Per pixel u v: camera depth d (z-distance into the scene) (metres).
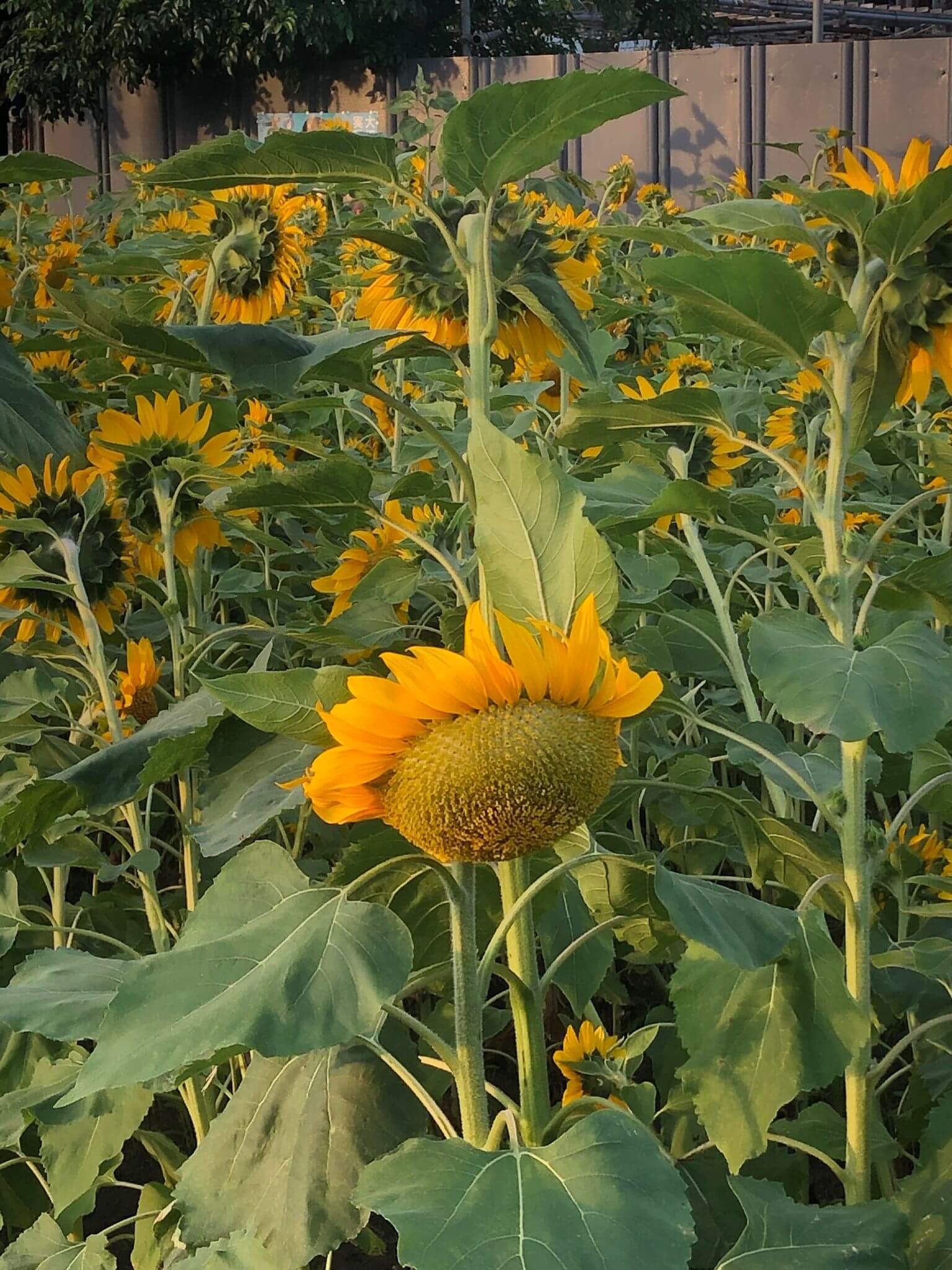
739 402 2.64
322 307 4.07
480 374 1.47
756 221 1.42
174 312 2.80
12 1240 1.93
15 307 3.57
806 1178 1.71
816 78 10.91
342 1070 1.42
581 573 1.26
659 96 1.35
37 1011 1.39
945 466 1.90
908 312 1.43
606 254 4.42
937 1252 1.47
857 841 1.45
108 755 1.49
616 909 1.67
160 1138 1.82
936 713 1.27
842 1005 1.36
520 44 16.33
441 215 1.56
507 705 1.13
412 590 1.97
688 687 2.74
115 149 14.30
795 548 2.22
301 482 1.58
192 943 1.23
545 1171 1.10
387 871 1.46
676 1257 1.04
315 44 12.56
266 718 1.24
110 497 2.10
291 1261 1.32
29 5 13.64
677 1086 1.85
